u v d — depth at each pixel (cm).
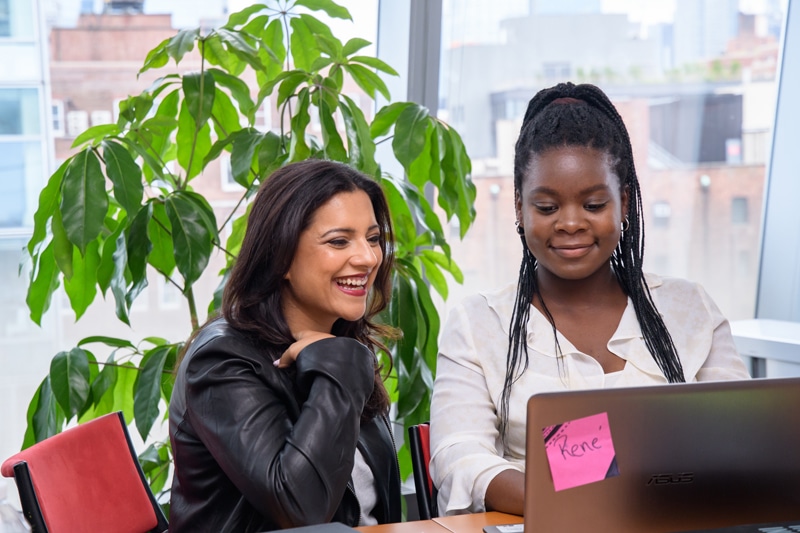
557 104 183
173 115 257
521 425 177
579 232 175
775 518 136
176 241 226
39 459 173
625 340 181
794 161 405
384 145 340
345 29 338
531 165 179
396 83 340
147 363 240
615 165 178
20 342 301
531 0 354
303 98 245
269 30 265
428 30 334
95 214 216
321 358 160
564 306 185
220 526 161
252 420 153
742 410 133
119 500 187
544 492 126
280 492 147
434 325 269
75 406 231
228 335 163
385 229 184
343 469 154
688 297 190
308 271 165
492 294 192
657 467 130
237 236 251
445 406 179
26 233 299
